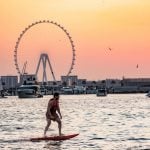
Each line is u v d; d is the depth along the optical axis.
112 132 59.16
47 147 46.16
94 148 45.47
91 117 91.12
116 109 129.62
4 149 44.97
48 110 52.75
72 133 57.16
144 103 187.25
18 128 65.00
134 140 51.09
